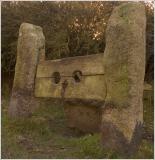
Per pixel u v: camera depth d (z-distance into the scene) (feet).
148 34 36.01
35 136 23.31
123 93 18.56
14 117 27.63
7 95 39.78
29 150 19.97
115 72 19.07
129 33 18.66
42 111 31.81
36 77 27.58
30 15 40.81
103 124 19.39
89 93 21.79
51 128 26.09
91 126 24.20
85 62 22.35
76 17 39.78
